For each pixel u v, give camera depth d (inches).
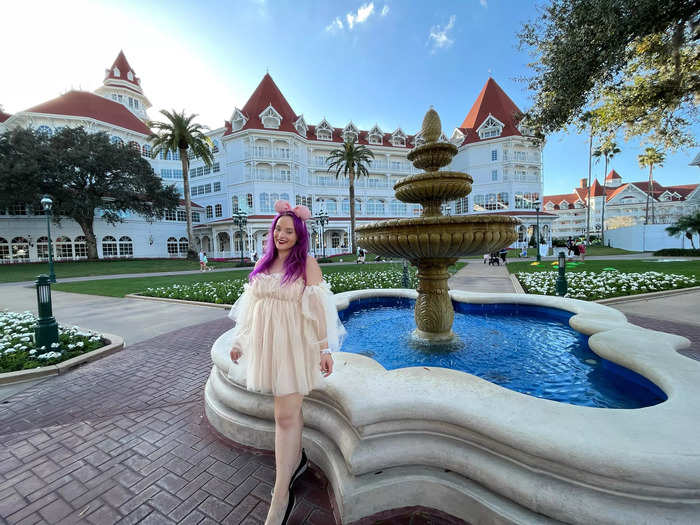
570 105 273.6
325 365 71.6
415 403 76.4
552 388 117.3
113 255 1425.9
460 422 72.2
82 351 189.6
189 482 85.7
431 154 169.3
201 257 861.2
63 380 156.3
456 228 131.0
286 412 72.6
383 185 1865.2
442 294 169.8
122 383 151.5
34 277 731.4
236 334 81.0
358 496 70.2
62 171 1116.5
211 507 77.2
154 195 1330.0
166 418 119.1
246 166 1487.5
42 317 187.5
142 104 1987.0
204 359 182.9
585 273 439.5
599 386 118.0
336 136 1809.8
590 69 250.5
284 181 1514.5
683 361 98.3
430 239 132.9
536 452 61.2
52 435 109.0
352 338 183.3
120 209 1302.9
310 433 92.0
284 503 67.9
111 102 1630.2
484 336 178.5
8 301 410.9
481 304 235.9
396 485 72.1
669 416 66.9
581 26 242.4
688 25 250.2
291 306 72.6
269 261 77.3
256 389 72.2
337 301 230.2
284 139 1512.1
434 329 168.4
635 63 306.2
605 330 138.7
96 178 1214.9
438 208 175.2
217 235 1482.5
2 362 168.6
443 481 71.7
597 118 355.9
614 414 68.6
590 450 56.9
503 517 62.9
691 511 54.5
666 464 53.4
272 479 86.0
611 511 55.6
